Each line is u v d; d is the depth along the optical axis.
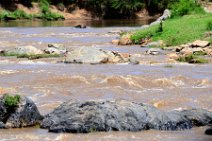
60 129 15.67
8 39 52.31
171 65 31.56
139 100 21.23
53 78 25.12
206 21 47.06
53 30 66.06
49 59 34.38
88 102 16.11
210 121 16.92
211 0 72.38
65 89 23.17
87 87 23.80
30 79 25.23
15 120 16.27
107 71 27.95
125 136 15.15
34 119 16.62
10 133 15.63
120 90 23.25
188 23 47.09
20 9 98.75
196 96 22.12
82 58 32.50
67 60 32.66
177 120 16.31
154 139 14.95
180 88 24.09
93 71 27.89
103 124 15.55
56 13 102.06
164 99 21.36
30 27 72.38
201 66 31.06
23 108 16.41
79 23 88.06
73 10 106.75
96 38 54.31
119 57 33.56
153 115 16.09
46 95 22.00
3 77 25.97
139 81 24.89
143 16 111.81
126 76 25.34
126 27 74.06
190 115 16.89
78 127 15.54
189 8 56.72
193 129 16.28
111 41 50.28
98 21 97.19
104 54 33.03
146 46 44.31
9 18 94.94
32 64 31.77
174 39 43.84
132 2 110.19
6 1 98.19
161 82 25.00
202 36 43.09
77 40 51.88
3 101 16.48
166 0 113.44
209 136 15.48
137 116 15.85
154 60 34.12
